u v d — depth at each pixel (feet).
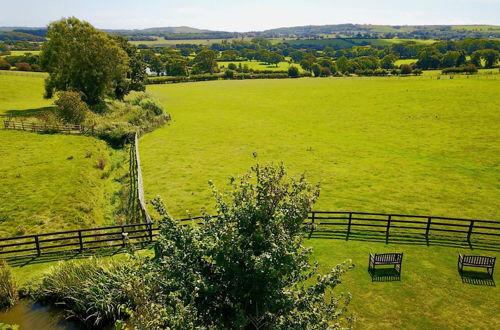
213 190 28.50
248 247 24.97
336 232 70.64
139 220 73.77
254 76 473.67
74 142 130.11
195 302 25.52
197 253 25.91
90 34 191.11
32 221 71.77
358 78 418.51
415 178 110.93
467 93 239.09
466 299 49.90
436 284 53.11
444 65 468.34
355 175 114.93
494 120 177.68
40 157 111.86
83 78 188.85
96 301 42.47
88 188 90.84
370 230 71.41
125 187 98.07
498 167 118.93
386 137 163.22
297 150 145.79
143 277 25.44
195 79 444.14
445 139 154.40
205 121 202.90
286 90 327.47
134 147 135.95
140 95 252.21
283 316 25.66
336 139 163.02
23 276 50.55
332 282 27.22
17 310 44.75
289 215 25.88
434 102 224.33
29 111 189.98
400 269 55.83
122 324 23.63
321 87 336.29
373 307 48.08
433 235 69.26
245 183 28.12
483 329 44.34
